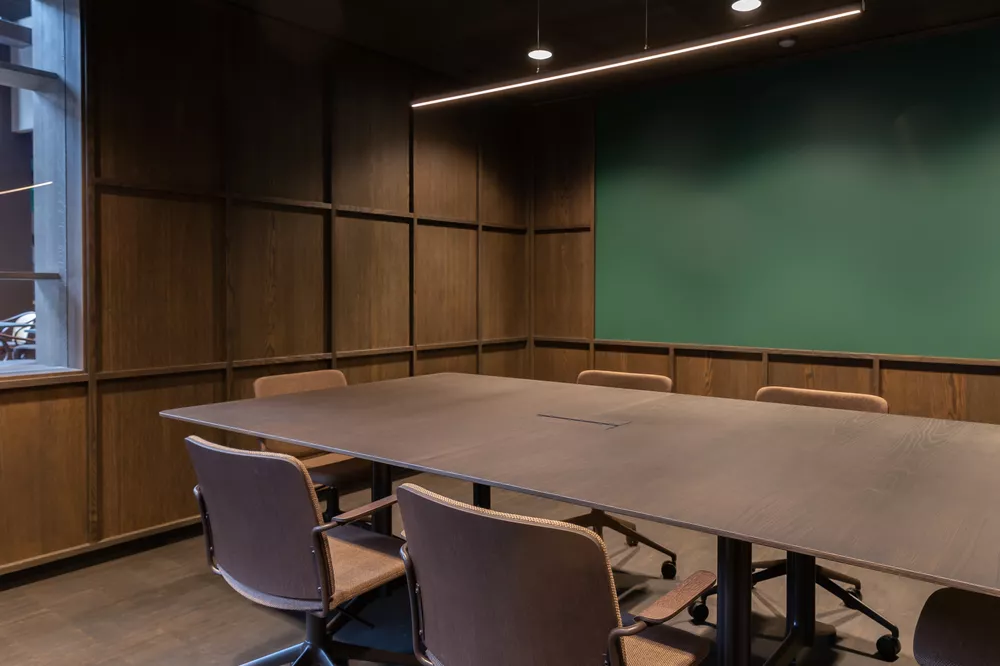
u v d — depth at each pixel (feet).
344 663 7.41
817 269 14.64
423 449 6.86
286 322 13.32
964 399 13.29
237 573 6.41
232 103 12.28
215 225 12.19
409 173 15.56
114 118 10.80
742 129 15.34
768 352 15.15
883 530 4.65
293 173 13.35
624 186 16.97
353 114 14.30
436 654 5.16
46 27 10.53
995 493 5.48
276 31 12.97
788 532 4.61
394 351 15.19
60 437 10.39
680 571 10.32
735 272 15.58
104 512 10.93
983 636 5.08
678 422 8.23
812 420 8.38
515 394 10.21
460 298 16.83
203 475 6.36
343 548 7.05
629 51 14.57
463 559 4.66
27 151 10.39
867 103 13.94
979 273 13.01
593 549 4.25
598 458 6.52
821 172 14.49
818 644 8.25
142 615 9.04
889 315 13.92
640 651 5.25
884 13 12.44
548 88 16.79
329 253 14.01
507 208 17.98
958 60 13.02
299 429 7.78
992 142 12.78
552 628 4.50
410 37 13.78
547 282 18.26
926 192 13.44
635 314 16.94
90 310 10.55
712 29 13.35
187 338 11.83
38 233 10.50
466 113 16.80
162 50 11.38
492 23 13.10
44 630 8.61
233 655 8.04
